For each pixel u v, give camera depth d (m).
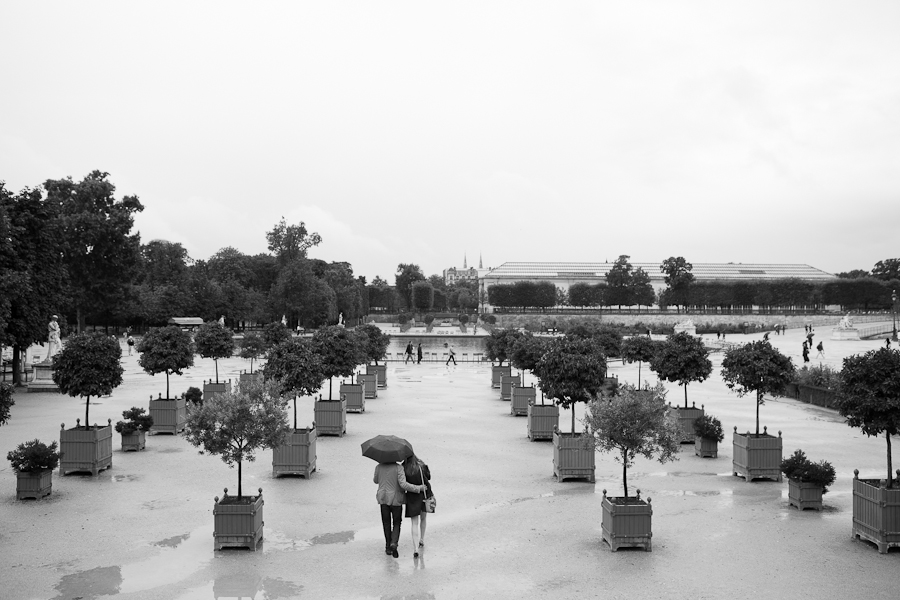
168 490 21.47
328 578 14.62
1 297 38.50
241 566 15.28
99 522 18.28
